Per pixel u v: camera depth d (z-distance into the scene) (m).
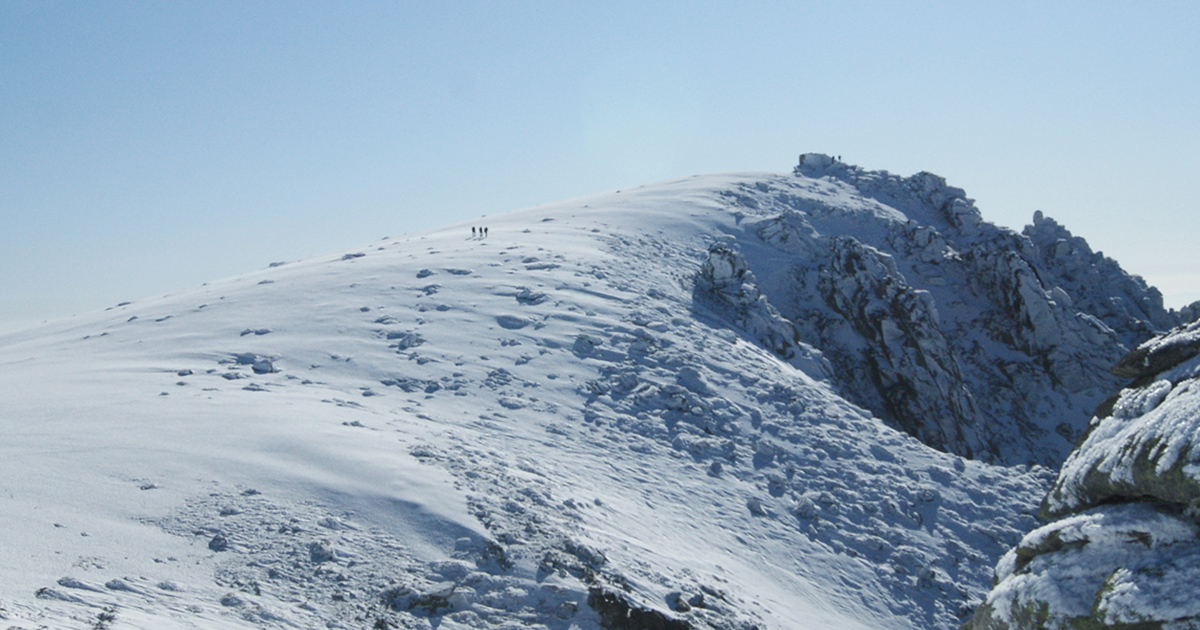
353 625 13.07
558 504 19.14
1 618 9.50
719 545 22.03
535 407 28.05
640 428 28.16
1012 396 53.84
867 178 87.62
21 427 20.97
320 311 36.69
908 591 23.50
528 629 13.91
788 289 55.38
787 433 30.58
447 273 43.03
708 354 35.59
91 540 14.05
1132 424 9.35
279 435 20.38
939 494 28.92
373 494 17.28
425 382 29.00
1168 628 7.45
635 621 14.59
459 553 15.64
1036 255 72.38
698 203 69.88
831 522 25.75
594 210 68.50
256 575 13.97
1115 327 66.75
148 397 24.56
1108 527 8.80
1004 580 10.53
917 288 62.59
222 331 34.47
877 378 49.25
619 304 39.56
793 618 18.77
